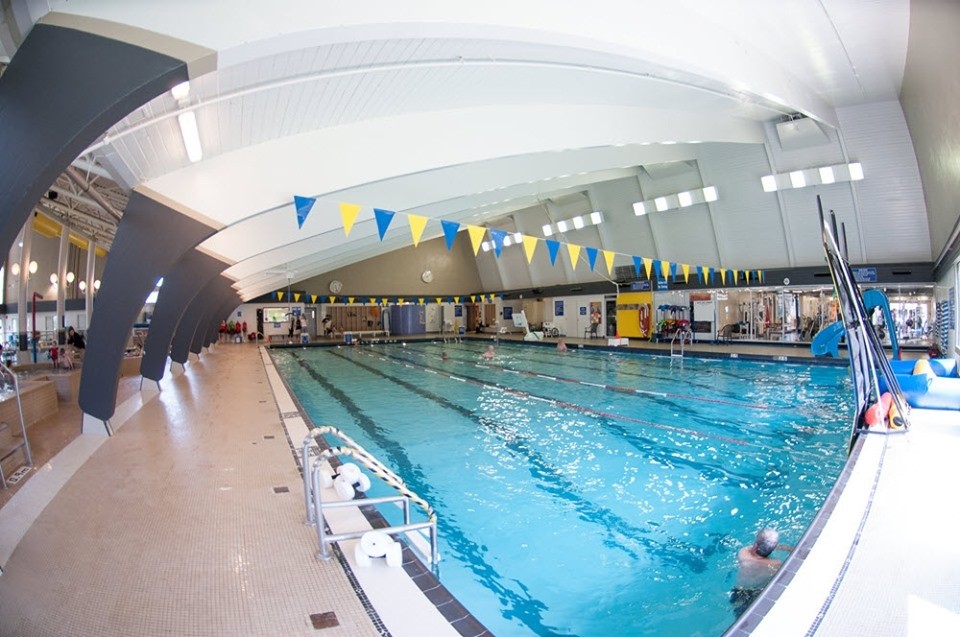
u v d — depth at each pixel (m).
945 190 9.08
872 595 2.33
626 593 3.08
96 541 3.02
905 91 8.96
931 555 2.69
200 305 12.34
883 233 13.13
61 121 2.71
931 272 12.87
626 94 7.06
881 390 5.71
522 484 4.89
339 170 6.05
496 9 3.60
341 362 16.02
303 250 10.98
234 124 5.03
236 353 17.91
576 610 2.93
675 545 3.66
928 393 6.34
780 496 4.50
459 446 6.21
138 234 5.66
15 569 2.62
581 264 21.77
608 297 21.05
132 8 2.71
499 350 19.58
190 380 10.73
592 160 10.05
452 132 6.42
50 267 24.08
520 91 6.12
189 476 4.27
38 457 4.66
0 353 8.95
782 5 5.59
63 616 2.25
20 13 2.82
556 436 6.64
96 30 2.69
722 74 5.93
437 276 29.64
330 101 5.11
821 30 6.44
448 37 3.60
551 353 17.94
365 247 15.92
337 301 27.02
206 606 2.34
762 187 14.25
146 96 2.82
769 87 7.27
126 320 5.78
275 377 11.22
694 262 17.31
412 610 2.32
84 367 5.72
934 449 4.66
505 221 24.38
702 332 17.75
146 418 6.75
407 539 3.38
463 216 14.05
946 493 3.57
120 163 4.88
